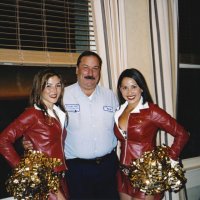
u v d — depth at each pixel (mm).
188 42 3066
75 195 2051
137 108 2006
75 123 2094
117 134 2094
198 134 3227
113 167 2172
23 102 2266
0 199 2225
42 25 2227
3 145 1708
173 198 2633
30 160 1667
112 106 2221
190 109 3180
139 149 1973
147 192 1826
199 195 3061
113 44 2322
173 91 2684
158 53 2541
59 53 2369
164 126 1970
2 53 2127
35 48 2305
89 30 2406
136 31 2508
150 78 2559
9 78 2213
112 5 2307
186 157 3158
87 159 2105
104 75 2301
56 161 1737
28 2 2180
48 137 1815
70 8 2336
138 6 2510
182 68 3061
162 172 1795
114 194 2148
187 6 3053
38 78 1812
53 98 1816
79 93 2152
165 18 2572
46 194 1710
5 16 2090
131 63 2490
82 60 2102
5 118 2215
